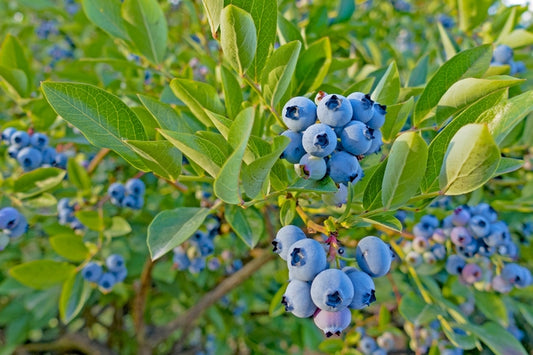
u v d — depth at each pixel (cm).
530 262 58
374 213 29
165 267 74
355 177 30
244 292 87
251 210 39
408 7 85
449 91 33
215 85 47
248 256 78
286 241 29
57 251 46
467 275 45
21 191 44
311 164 29
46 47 94
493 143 26
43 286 46
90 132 30
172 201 63
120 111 31
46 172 44
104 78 59
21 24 86
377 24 79
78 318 97
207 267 72
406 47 93
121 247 69
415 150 27
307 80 37
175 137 29
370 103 30
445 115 34
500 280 45
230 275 75
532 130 48
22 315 81
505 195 56
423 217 46
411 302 44
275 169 30
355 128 29
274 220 66
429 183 30
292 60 32
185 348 110
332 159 29
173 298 90
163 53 43
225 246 73
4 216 42
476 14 54
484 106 30
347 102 29
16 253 74
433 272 47
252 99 39
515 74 51
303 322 77
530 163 49
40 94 50
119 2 43
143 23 42
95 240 57
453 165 28
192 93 35
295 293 28
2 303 88
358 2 66
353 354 55
